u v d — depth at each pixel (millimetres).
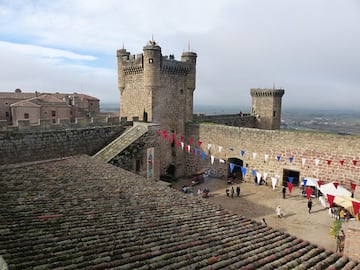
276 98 59938
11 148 24484
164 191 17172
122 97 43125
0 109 67250
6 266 6199
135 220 11500
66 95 85688
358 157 30516
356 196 25375
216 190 36188
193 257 8617
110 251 8281
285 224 26219
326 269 9211
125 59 41625
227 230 11727
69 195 13711
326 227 25578
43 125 26828
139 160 28688
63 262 7227
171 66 40281
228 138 39844
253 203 31578
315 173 33469
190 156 43875
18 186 14172
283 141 35406
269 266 8742
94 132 30234
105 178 17844
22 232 8938
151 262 7930
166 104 40719
